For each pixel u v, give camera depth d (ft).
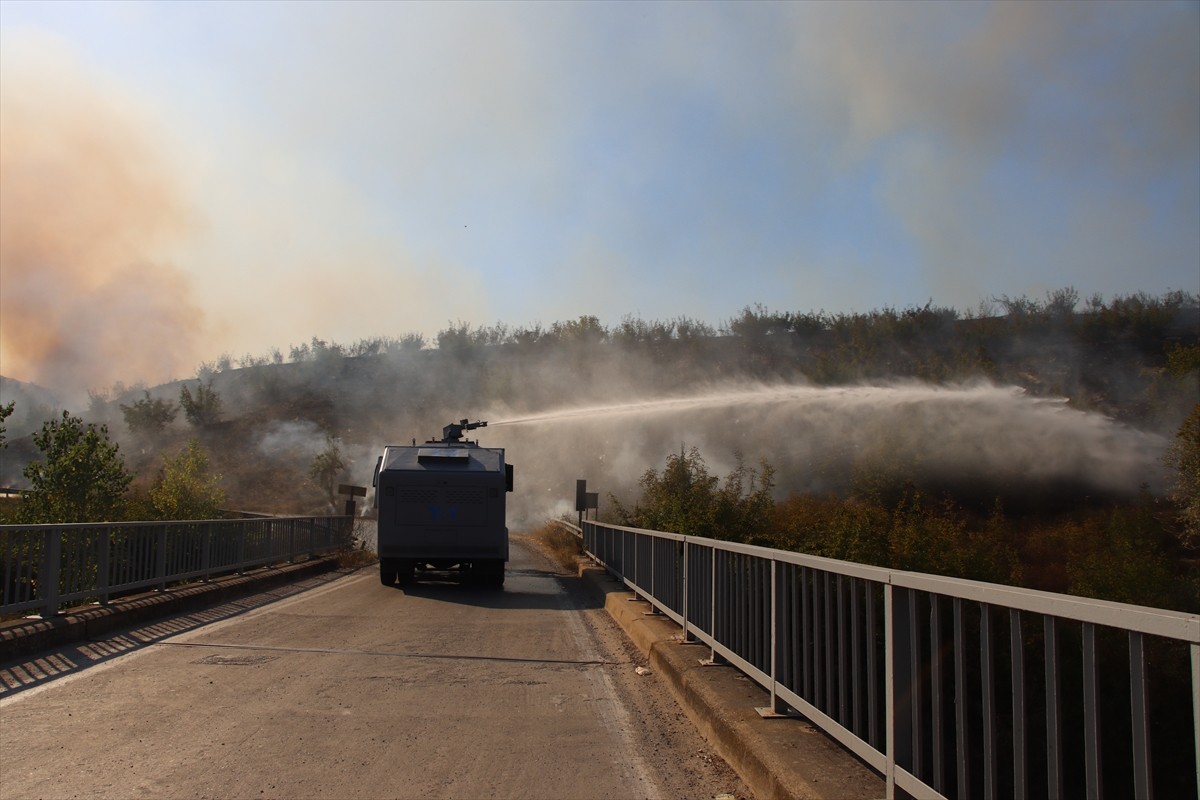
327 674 30.40
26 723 23.29
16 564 33.60
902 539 39.04
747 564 25.79
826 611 18.80
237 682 28.71
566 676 31.50
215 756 20.76
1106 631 13.44
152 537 44.96
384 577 62.75
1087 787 10.15
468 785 19.30
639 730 24.26
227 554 55.88
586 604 54.24
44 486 54.90
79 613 36.91
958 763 13.07
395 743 22.35
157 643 35.55
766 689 24.22
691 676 26.73
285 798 18.08
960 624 13.25
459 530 60.75
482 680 30.35
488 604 53.16
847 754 18.54
